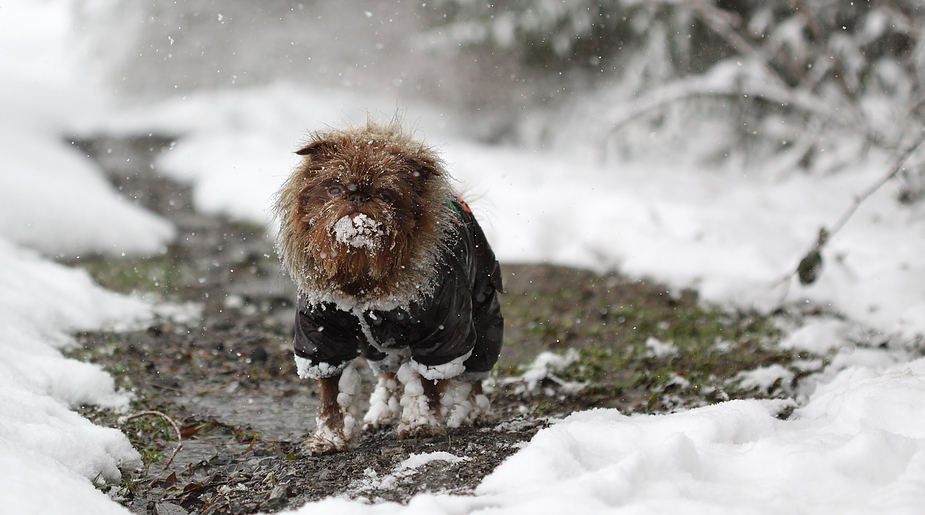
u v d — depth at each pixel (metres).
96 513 3.92
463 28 19.92
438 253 5.15
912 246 10.93
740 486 3.96
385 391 6.26
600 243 12.76
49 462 4.40
